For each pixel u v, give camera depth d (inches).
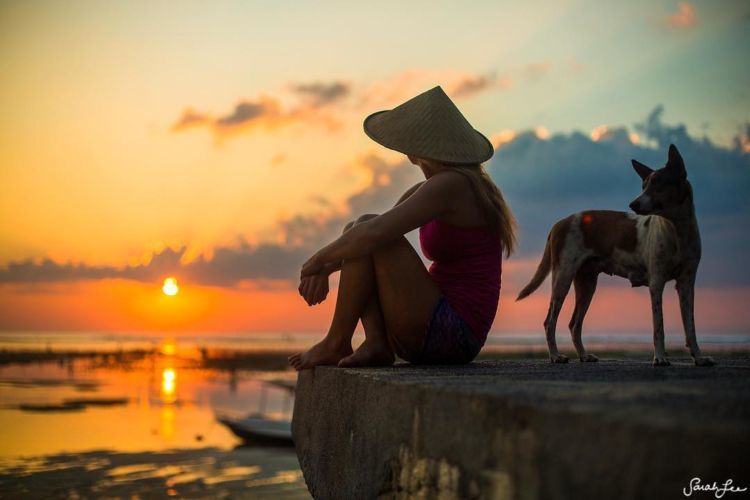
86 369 2588.6
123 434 864.3
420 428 97.7
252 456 703.1
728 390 82.8
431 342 152.5
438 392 92.8
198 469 611.5
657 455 57.6
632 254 192.1
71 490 490.0
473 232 156.7
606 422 62.3
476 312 155.4
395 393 107.6
